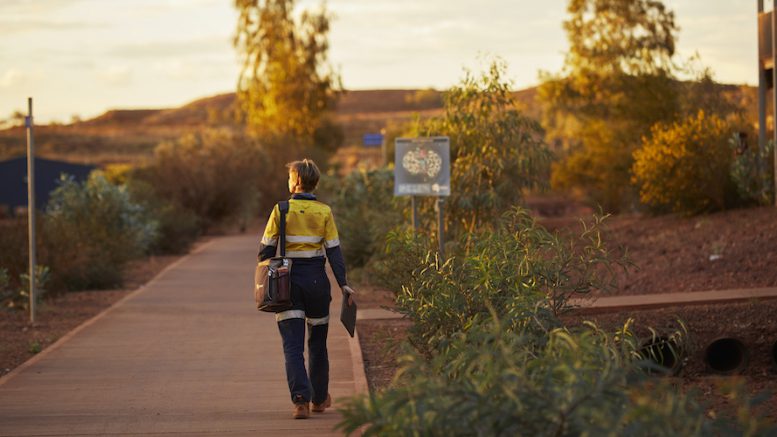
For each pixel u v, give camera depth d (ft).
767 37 91.86
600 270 73.36
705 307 47.83
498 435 17.66
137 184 147.43
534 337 26.23
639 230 96.73
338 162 332.39
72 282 79.77
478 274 33.42
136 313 61.93
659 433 16.65
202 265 101.76
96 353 46.32
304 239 32.35
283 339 32.30
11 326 58.80
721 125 98.22
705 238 79.41
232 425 31.19
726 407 32.96
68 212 104.63
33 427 31.09
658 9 194.59
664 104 137.08
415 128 68.13
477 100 65.41
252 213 184.55
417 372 20.43
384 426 18.70
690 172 94.89
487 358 19.11
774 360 40.55
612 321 45.50
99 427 31.07
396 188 54.54
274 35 283.79
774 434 18.10
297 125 281.33
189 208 171.63
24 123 59.36
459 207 64.64
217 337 51.34
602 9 190.80
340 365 42.39
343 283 32.68
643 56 186.70
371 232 82.99
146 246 116.37
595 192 148.77
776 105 89.71
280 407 34.01
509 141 64.08
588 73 184.96
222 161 176.04
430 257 40.19
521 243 34.68
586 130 144.97
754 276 61.82
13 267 73.56
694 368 40.83
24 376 40.50
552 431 17.78
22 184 203.82
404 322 55.11
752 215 85.15
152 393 36.73
